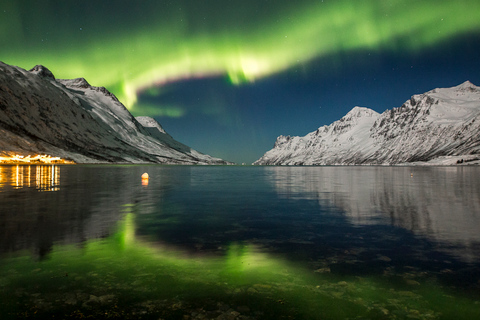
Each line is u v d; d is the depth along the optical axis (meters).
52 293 6.41
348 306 5.93
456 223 13.66
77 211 16.81
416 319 5.44
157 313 5.62
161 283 6.97
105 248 9.66
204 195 25.86
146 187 33.53
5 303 5.95
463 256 8.88
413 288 6.72
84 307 5.83
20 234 11.40
